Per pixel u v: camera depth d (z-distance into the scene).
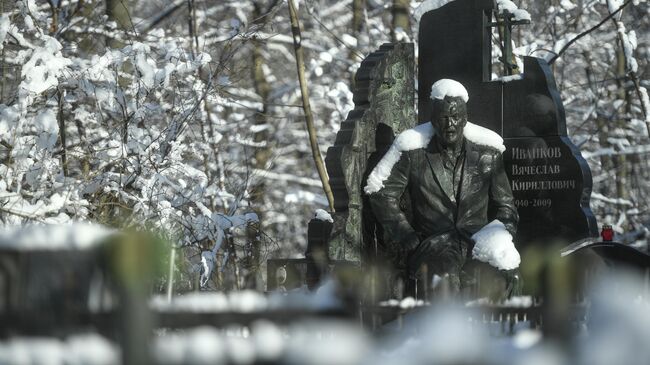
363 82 33.22
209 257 36.84
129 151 37.66
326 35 58.81
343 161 31.66
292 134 58.12
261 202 55.56
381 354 13.88
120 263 11.48
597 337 14.30
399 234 31.67
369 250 32.66
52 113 33.56
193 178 38.69
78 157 36.25
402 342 16.67
